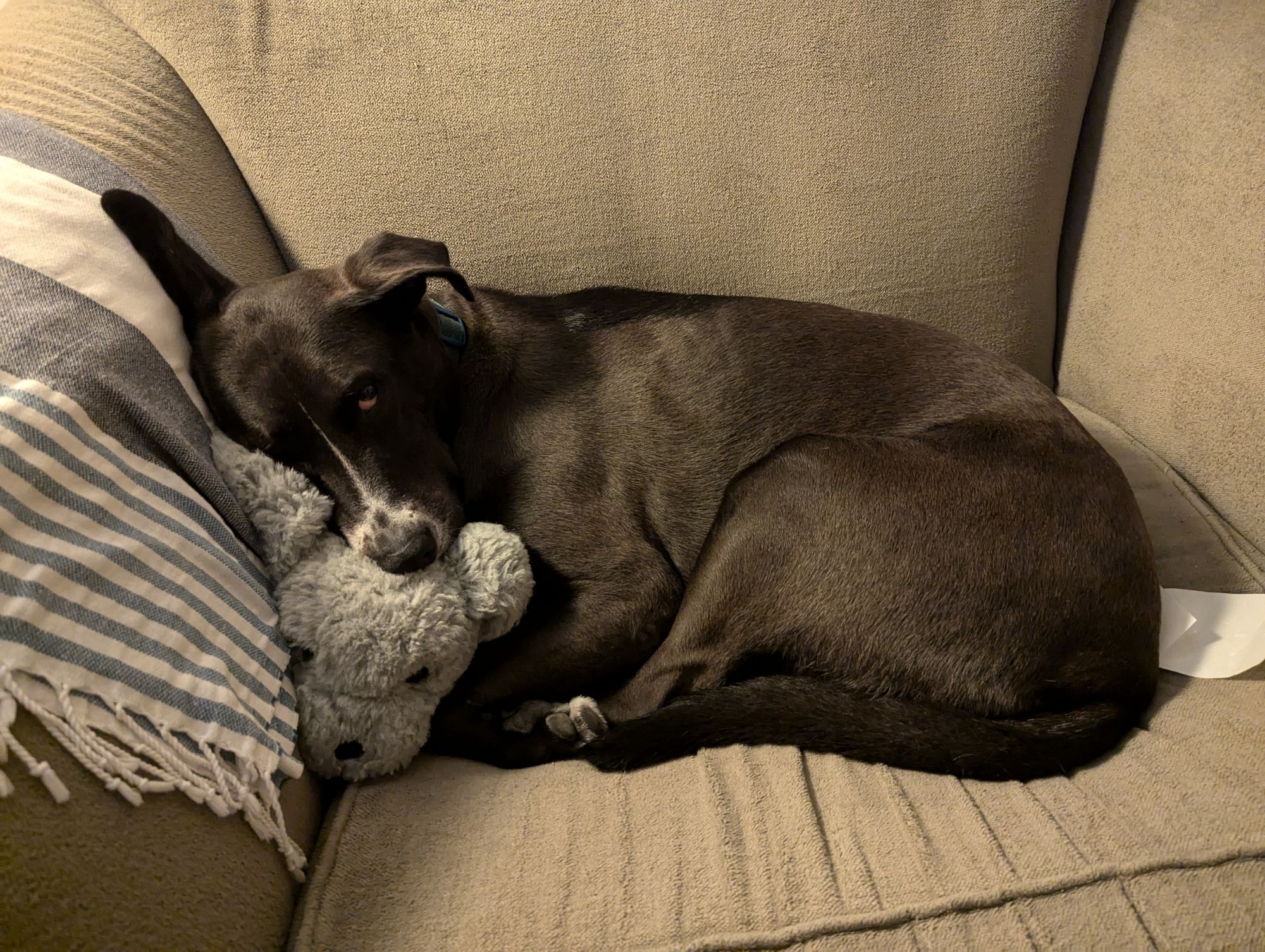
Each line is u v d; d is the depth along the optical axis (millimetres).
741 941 1081
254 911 1124
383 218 1914
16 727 932
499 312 1828
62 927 896
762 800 1286
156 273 1511
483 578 1477
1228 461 1681
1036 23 1834
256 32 1837
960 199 1898
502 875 1201
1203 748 1315
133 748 1029
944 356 1764
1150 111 1827
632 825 1272
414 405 1633
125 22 1857
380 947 1133
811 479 1565
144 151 1725
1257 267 1616
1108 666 1432
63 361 1215
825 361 1761
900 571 1504
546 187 1902
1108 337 1940
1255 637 1481
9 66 1716
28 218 1337
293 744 1278
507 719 1659
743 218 1920
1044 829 1212
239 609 1286
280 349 1511
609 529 1696
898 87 1854
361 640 1337
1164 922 1078
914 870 1157
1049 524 1483
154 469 1266
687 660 1606
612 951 1088
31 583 1011
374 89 1854
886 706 1415
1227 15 1741
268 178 1896
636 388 1752
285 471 1469
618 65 1855
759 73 1852
